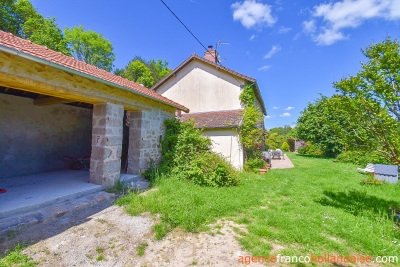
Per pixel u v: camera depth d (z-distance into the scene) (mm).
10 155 5727
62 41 22297
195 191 5199
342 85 4445
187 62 13297
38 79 3477
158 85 14305
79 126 7977
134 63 27938
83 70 4039
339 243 3080
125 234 3016
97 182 4996
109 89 5086
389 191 6449
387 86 3764
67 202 3902
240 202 4727
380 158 4867
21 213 3256
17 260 2205
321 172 10148
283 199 5363
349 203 5141
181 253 2654
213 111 12469
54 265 2229
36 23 19547
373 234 3352
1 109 5531
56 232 2918
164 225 3289
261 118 10539
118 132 5410
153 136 7121
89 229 3076
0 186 4645
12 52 2656
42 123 6598
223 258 2568
